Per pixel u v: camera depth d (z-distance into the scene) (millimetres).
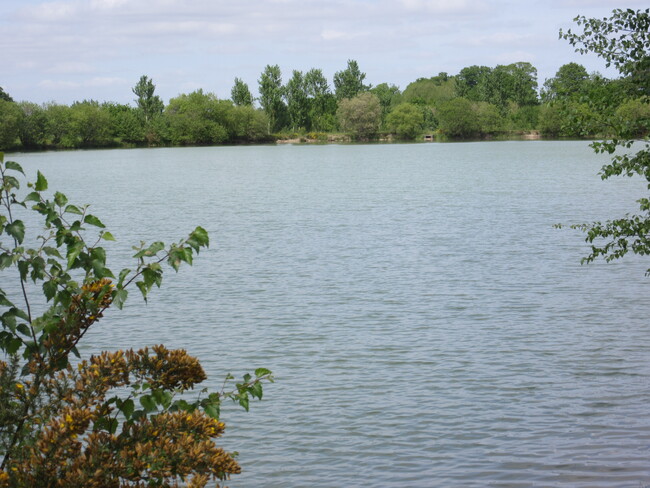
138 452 5688
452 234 36125
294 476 11578
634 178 67438
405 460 12008
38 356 6500
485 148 149125
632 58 10109
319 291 24234
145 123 189875
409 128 194750
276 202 54312
